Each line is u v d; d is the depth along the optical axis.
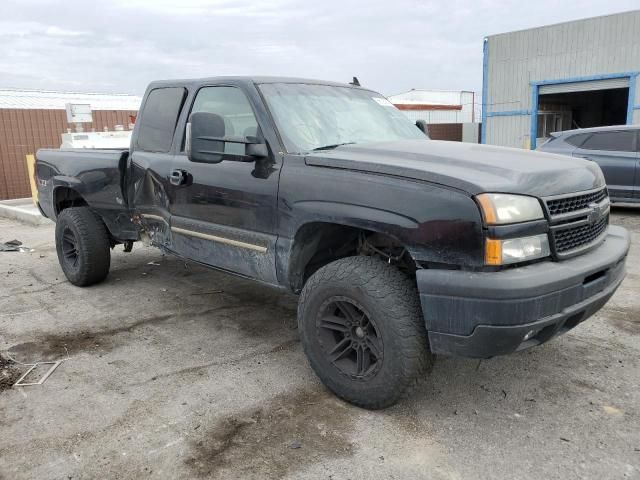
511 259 2.63
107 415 3.14
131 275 6.13
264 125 3.62
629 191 9.71
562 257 2.85
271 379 3.58
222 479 2.58
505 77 22.47
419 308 2.90
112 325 4.61
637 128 9.71
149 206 4.63
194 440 2.89
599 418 3.06
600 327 4.37
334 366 3.23
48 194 5.93
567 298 2.75
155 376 3.64
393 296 2.89
